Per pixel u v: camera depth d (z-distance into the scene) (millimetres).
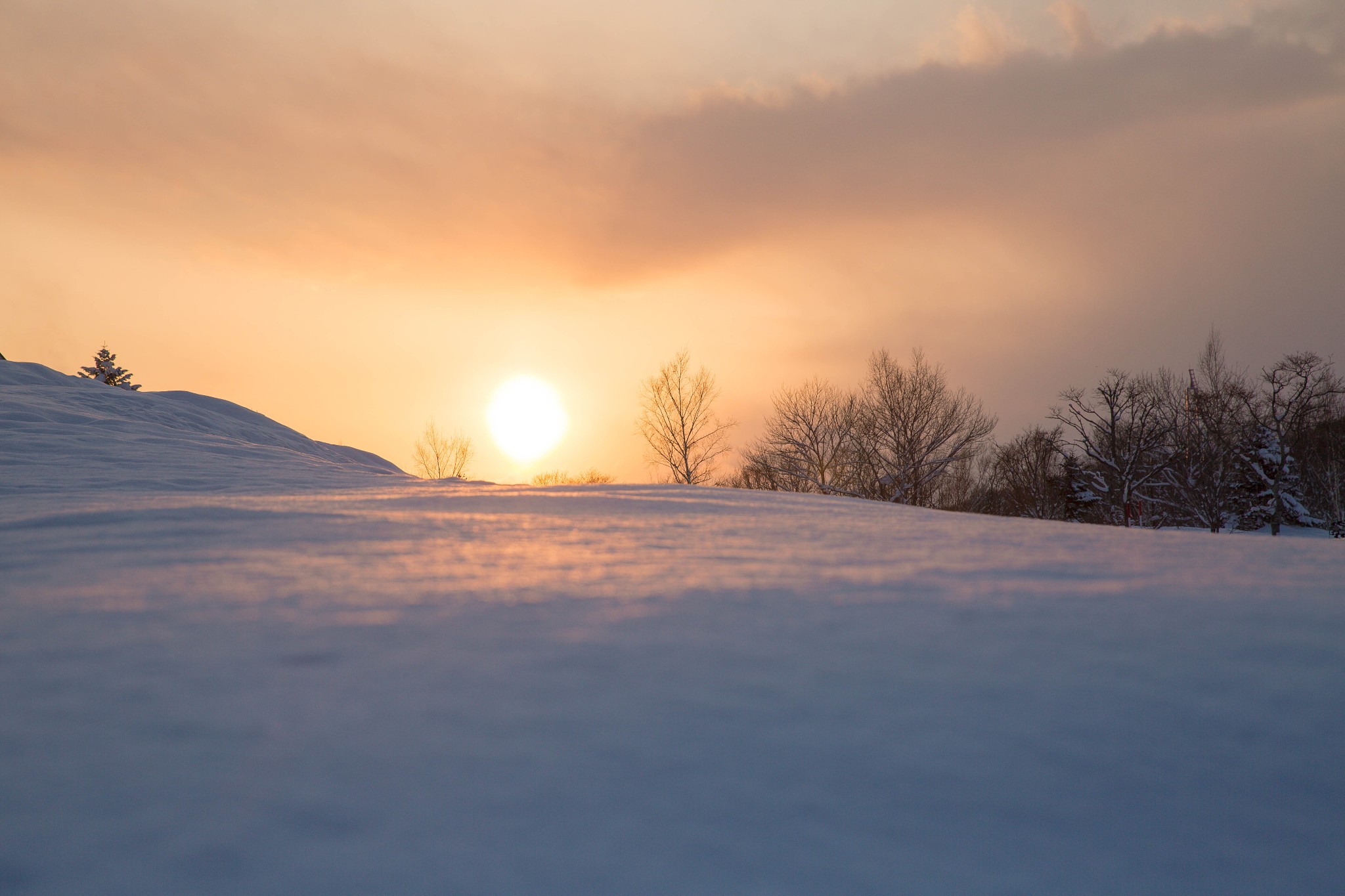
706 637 2549
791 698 2043
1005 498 42594
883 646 2455
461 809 1519
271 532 4840
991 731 1857
